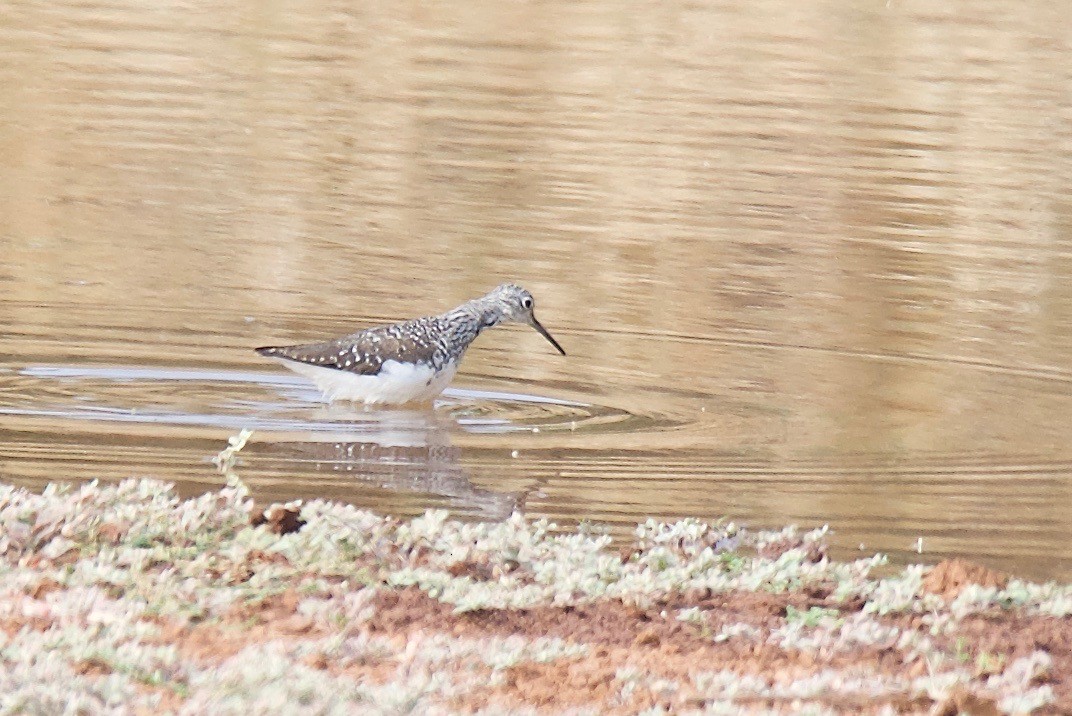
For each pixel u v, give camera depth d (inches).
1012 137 1066.7
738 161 1004.6
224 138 1033.5
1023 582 416.2
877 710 319.9
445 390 636.7
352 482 506.6
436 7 1370.6
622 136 1051.3
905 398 631.8
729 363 678.5
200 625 355.9
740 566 421.7
